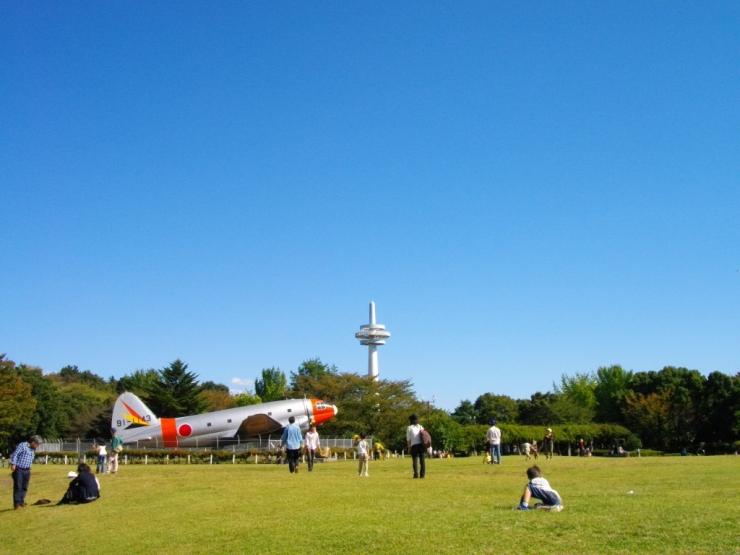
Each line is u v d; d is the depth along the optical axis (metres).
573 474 29.36
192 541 17.34
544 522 16.02
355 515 18.59
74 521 22.47
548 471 31.52
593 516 16.50
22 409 88.69
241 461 62.44
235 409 73.00
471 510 18.48
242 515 20.00
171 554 16.47
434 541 14.84
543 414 120.31
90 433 106.88
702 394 106.75
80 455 66.50
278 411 72.50
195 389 106.62
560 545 13.88
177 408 103.88
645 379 125.19
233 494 24.61
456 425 91.44
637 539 14.00
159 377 112.12
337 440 70.44
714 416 102.94
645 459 42.56
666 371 123.94
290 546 15.69
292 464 32.72
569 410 120.44
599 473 29.61
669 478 26.47
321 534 16.44
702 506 17.72
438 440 87.81
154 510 22.55
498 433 39.03
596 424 110.06
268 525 18.08
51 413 104.25
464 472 32.25
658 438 107.06
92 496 26.36
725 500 18.98
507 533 15.10
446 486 25.06
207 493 25.41
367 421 91.81
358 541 15.45
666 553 12.89
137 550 17.31
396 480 27.84
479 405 152.75
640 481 25.48
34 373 105.88
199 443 71.44
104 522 21.59
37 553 19.19
